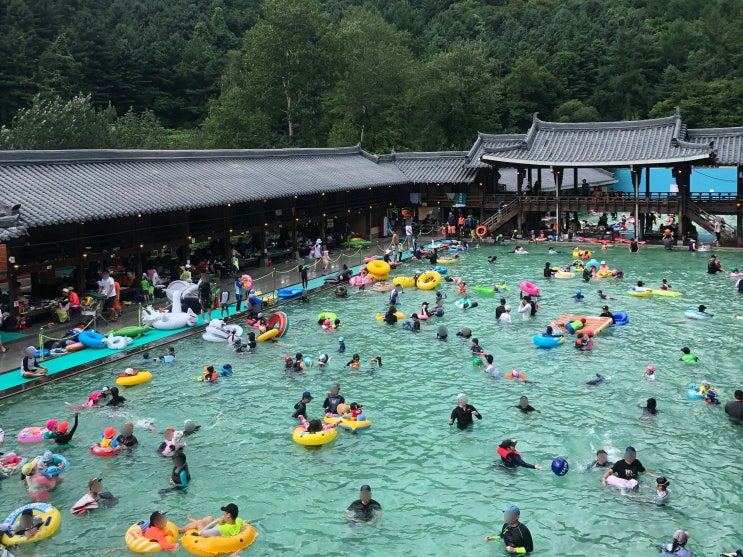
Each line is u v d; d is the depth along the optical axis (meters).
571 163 53.47
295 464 18.77
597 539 15.14
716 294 37.12
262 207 45.66
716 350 27.69
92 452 19.42
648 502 16.55
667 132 54.00
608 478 17.42
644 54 111.12
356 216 59.41
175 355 27.92
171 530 15.39
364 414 21.64
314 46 80.38
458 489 17.34
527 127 109.50
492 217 56.91
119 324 31.64
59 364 26.22
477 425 21.05
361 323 32.47
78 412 22.27
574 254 48.16
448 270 45.28
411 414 21.94
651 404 21.53
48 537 15.52
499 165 57.53
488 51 116.81
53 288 35.00
